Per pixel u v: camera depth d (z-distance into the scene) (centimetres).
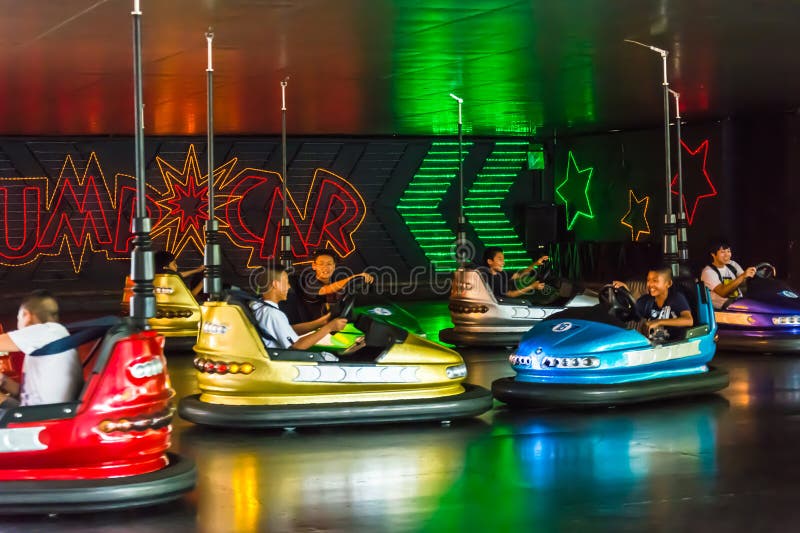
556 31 732
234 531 396
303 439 569
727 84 1060
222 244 1561
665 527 393
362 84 1002
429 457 521
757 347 900
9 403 434
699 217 1470
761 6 655
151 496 422
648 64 905
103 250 1517
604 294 697
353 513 419
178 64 858
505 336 973
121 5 619
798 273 1351
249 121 1348
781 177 1362
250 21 676
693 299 717
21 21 668
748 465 495
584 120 1412
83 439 420
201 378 602
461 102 1137
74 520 414
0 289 1474
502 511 418
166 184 1532
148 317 446
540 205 1686
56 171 1493
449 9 647
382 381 599
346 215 1625
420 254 1666
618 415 634
